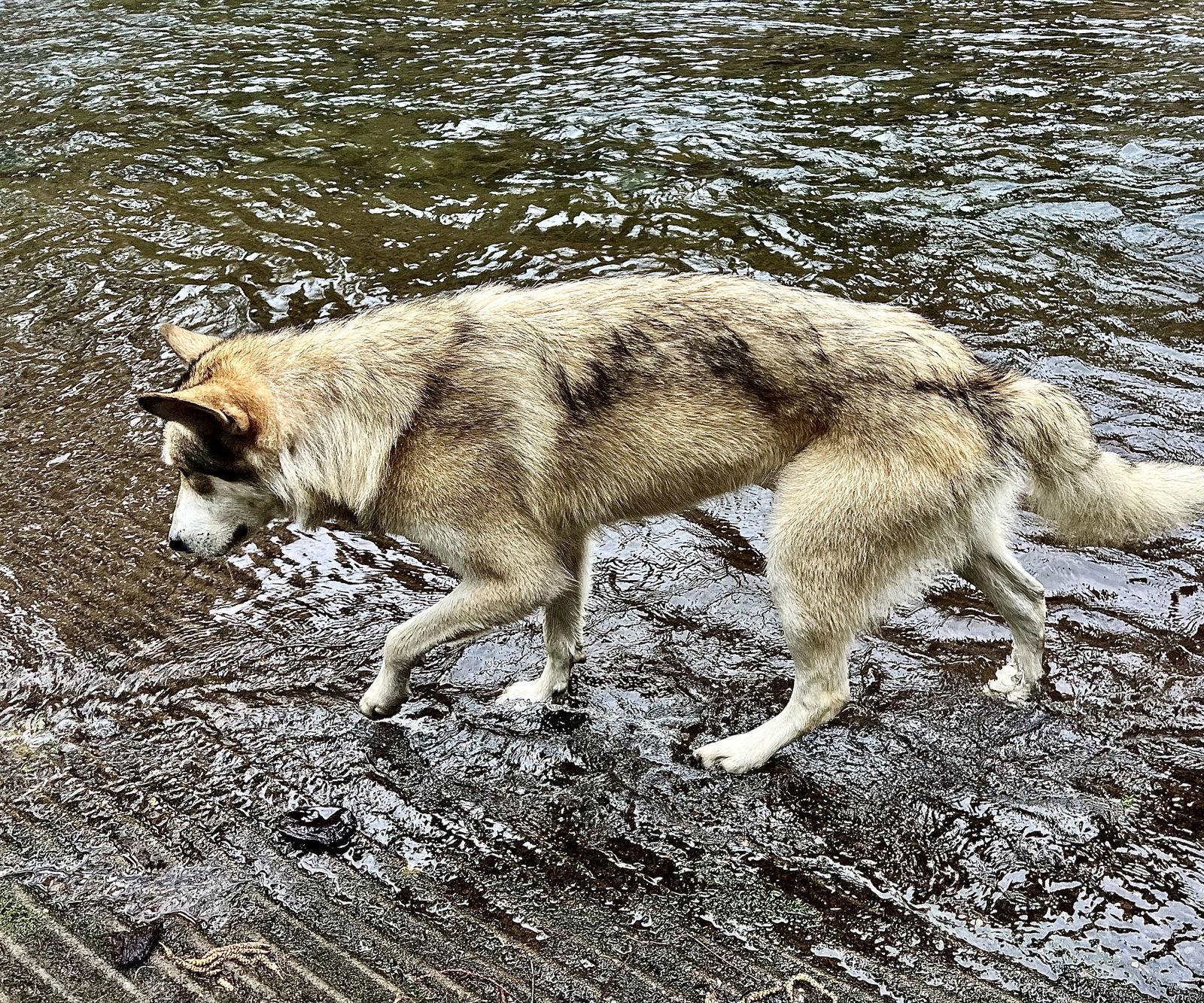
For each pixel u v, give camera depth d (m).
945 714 1.34
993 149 2.93
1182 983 1.05
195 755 1.32
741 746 1.29
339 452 1.25
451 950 1.10
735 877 1.17
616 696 1.40
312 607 1.55
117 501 1.76
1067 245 2.40
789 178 2.83
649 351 1.24
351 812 1.25
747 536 1.68
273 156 3.13
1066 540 1.46
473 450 1.23
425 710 1.38
